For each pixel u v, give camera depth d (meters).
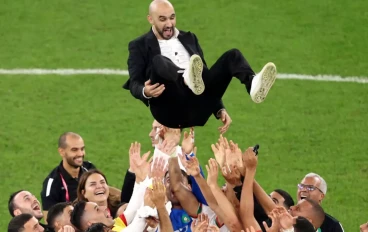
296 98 30.33
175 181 18.33
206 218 17.59
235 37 33.53
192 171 17.64
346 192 25.84
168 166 18.45
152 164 18.50
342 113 29.56
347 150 27.75
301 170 26.83
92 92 30.64
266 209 18.28
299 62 32.19
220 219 17.97
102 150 27.70
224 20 34.50
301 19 34.41
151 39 18.12
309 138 28.33
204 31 33.91
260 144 28.03
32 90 30.70
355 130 28.70
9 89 30.73
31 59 32.41
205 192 17.69
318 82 31.16
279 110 29.73
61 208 18.75
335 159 27.34
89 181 19.61
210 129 28.73
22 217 17.80
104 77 31.42
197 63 16.66
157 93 16.89
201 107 17.84
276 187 25.92
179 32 18.52
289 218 16.66
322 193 20.83
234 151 18.16
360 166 27.02
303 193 20.81
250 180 17.48
